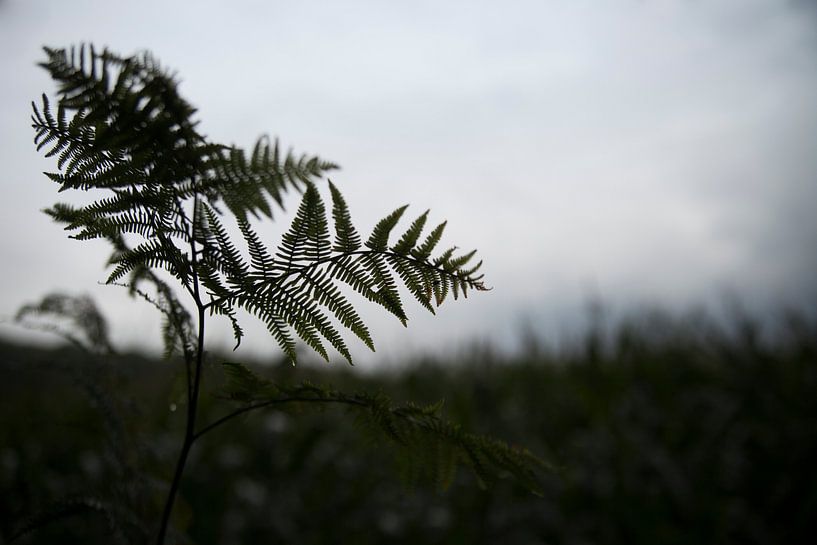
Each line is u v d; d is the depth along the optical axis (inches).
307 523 164.9
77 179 44.3
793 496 163.6
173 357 59.6
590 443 199.8
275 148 49.2
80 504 56.0
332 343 45.3
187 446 48.7
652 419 218.4
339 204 45.4
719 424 205.2
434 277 45.8
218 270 45.1
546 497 171.9
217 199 46.9
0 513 87.5
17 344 148.7
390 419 49.7
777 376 227.8
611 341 267.9
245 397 50.6
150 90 43.1
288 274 45.1
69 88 42.7
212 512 159.0
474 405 231.9
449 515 165.0
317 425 211.9
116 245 52.1
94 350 71.9
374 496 177.3
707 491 170.4
